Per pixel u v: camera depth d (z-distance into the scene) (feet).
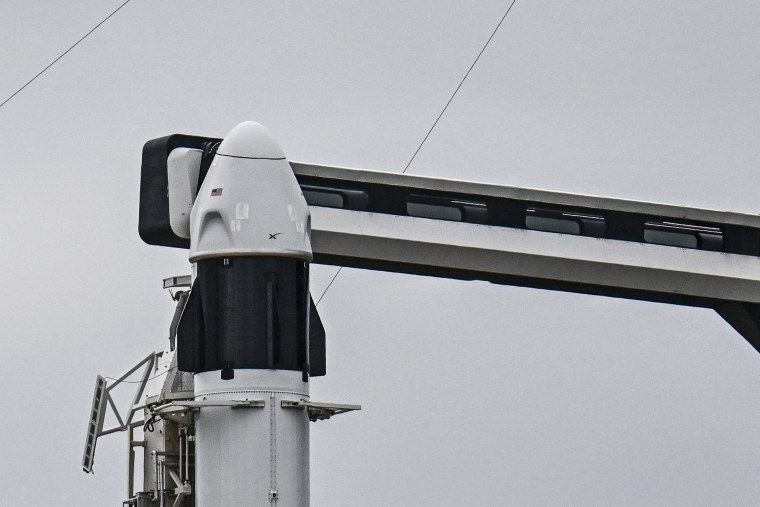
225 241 633.20
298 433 634.43
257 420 629.10
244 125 645.51
